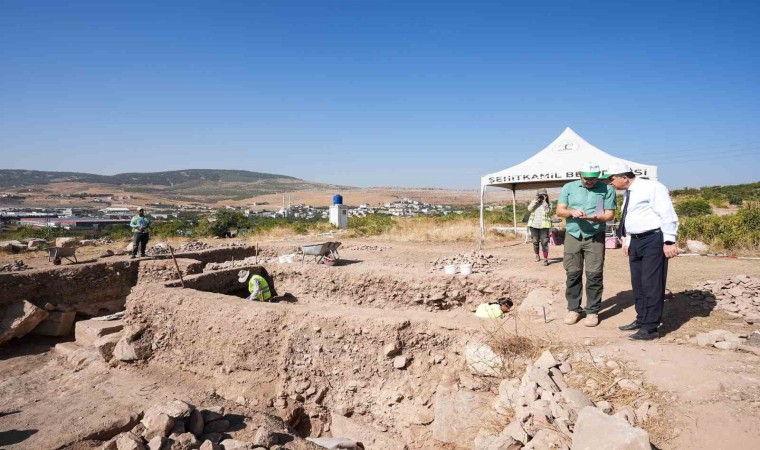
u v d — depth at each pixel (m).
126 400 5.47
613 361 3.96
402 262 11.44
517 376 4.18
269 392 5.64
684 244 12.36
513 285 7.36
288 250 13.84
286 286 9.43
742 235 11.55
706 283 6.40
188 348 6.38
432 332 5.19
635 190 4.44
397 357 5.16
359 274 8.55
